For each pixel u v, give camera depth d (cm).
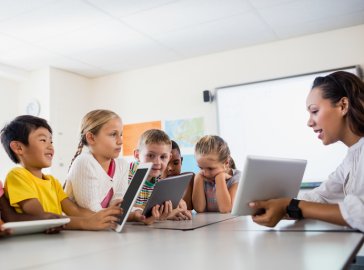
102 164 138
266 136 309
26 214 104
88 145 139
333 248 62
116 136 138
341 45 285
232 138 320
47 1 225
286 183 102
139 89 373
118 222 99
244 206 94
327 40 290
